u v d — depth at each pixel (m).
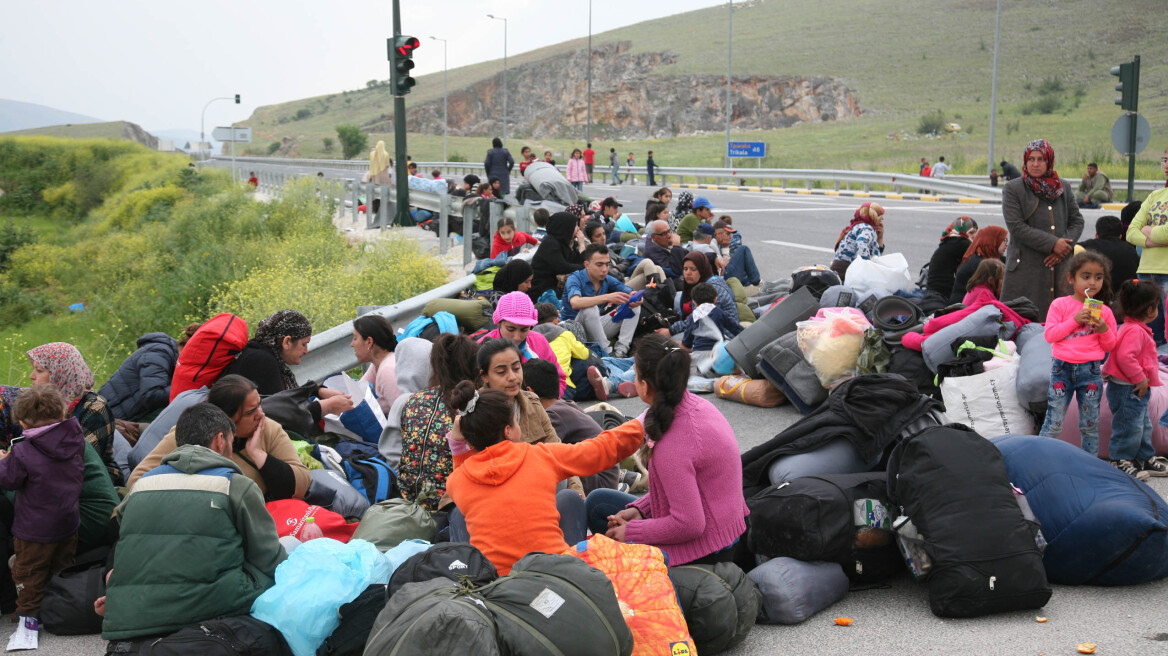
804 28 125.19
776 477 5.33
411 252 15.35
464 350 5.43
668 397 4.39
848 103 94.06
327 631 4.07
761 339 8.13
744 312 10.27
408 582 3.81
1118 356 5.69
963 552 4.28
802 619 4.43
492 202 15.03
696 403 4.51
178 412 5.98
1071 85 83.12
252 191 32.66
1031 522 4.39
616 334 9.92
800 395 7.66
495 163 24.50
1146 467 5.90
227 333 6.56
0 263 29.97
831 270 10.61
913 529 4.50
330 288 13.62
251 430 5.08
